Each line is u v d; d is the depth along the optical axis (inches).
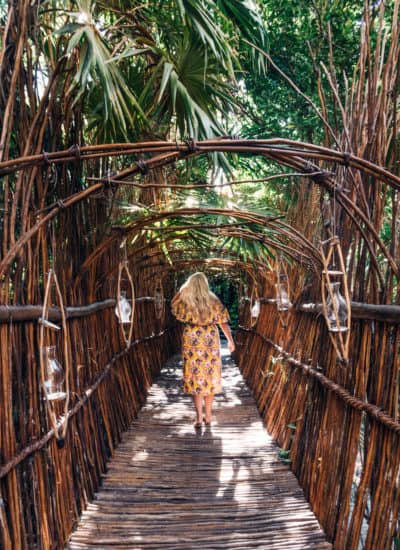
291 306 145.1
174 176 142.1
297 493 111.0
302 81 138.9
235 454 135.7
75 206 102.1
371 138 78.7
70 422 95.6
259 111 155.3
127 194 132.2
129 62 102.3
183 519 98.3
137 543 88.7
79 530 92.0
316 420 108.7
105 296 135.4
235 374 273.7
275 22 136.6
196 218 144.3
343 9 130.3
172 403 196.9
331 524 90.1
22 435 69.3
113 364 145.3
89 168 105.3
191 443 145.2
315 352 114.4
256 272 231.8
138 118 96.1
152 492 110.4
